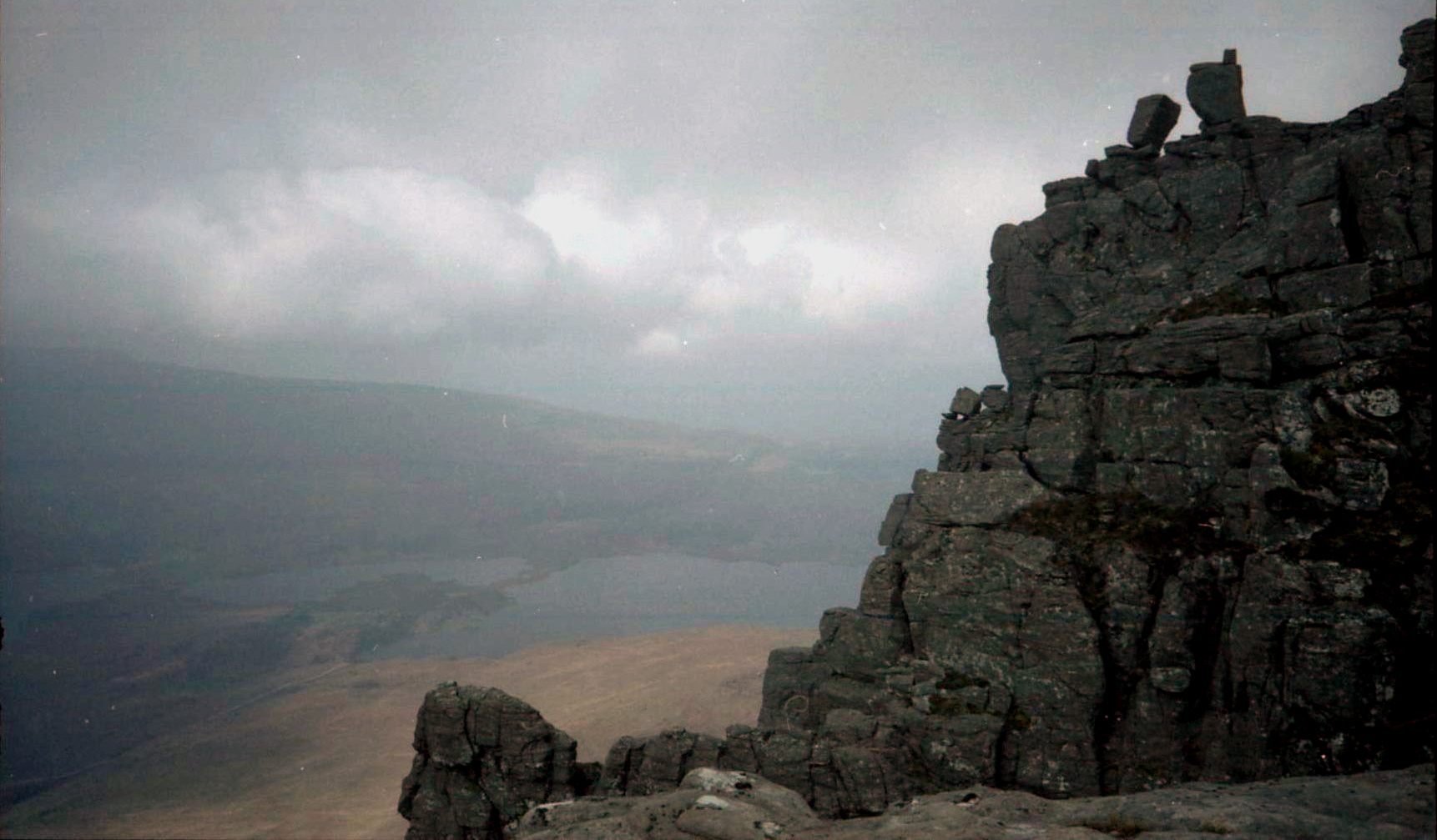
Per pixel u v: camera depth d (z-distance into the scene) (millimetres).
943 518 42000
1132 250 48250
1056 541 37719
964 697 36344
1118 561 35375
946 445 48688
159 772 116312
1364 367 33156
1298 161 40062
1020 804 13227
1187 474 36344
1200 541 34594
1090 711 33750
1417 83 36250
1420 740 27312
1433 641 25938
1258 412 34656
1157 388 39125
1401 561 28984
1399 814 10141
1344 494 31016
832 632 47062
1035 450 41969
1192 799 11750
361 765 112812
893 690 38750
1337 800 11031
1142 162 49906
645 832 13945
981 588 38281
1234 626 31734
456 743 37094
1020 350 52500
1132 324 42062
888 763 35188
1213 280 41500
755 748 36375
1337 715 28172
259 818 93938
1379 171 36594
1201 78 47219
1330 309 35312
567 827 14469
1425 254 34344
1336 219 36531
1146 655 33938
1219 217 45125
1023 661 35938
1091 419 41094
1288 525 31625
